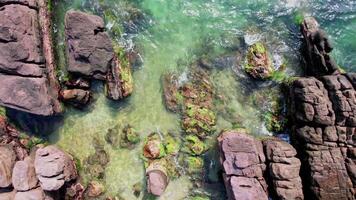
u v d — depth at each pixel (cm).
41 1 2008
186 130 2105
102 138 2147
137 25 2117
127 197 2141
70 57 2025
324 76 1902
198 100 2106
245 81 2091
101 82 2122
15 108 1964
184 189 2119
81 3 2111
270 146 1923
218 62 2103
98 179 2141
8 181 2006
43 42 2008
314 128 1898
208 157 2109
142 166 2136
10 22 1866
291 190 1855
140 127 2134
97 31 2025
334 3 2034
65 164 2041
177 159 2117
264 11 2072
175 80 2116
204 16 2100
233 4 2088
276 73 2062
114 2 2108
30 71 1920
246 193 1898
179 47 2119
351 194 1838
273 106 2077
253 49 2052
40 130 2128
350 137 1847
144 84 2125
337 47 2033
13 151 2062
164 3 2112
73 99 2081
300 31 2048
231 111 2102
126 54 2105
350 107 1830
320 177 1862
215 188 2103
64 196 2117
